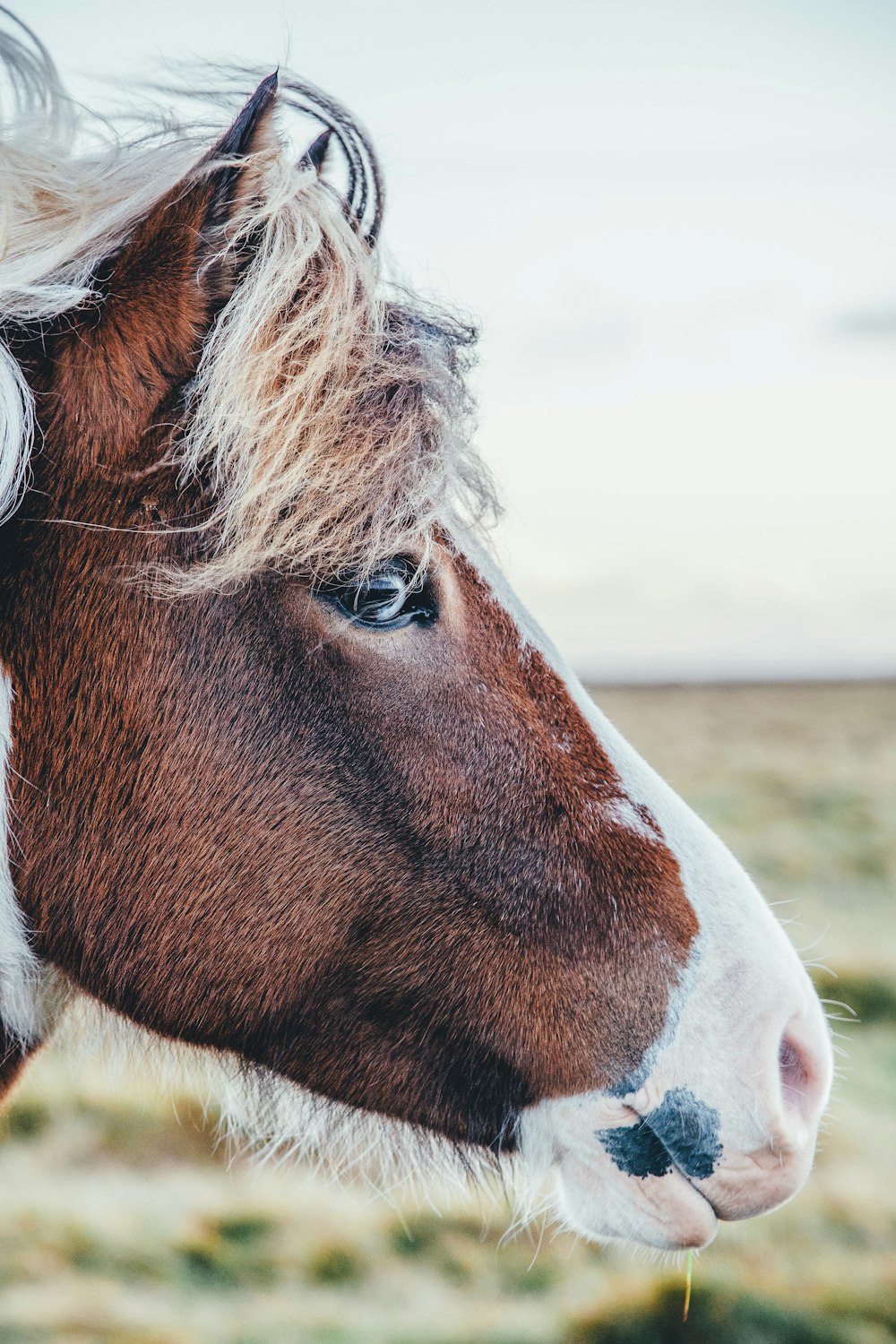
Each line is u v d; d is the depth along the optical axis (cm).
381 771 153
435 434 152
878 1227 461
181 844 153
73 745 150
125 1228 438
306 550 145
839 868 1111
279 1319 380
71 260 150
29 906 156
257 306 141
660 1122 158
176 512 145
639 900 159
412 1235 452
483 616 160
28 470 144
